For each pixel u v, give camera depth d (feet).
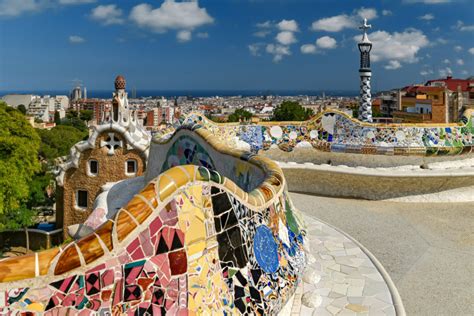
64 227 79.30
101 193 39.78
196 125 28.84
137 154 75.15
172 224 11.72
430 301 21.35
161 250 11.39
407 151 46.75
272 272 15.93
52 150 124.06
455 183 41.29
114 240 10.52
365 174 41.73
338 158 49.57
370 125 48.37
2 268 9.13
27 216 83.92
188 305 11.88
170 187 11.78
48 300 9.48
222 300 13.17
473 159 48.67
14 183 72.28
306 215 33.06
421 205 40.19
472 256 27.37
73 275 9.82
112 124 74.74
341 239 27.43
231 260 13.92
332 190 44.01
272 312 14.96
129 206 11.08
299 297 19.44
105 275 10.30
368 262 23.68
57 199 84.17
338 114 50.29
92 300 10.09
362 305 18.86
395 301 19.20
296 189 45.52
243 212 14.98
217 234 13.39
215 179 13.48
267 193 17.61
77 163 77.20
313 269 22.52
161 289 11.31
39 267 9.41
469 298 21.58
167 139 34.40
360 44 60.44
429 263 26.32
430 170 41.91
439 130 47.62
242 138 49.93
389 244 29.86
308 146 51.03
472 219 35.47
